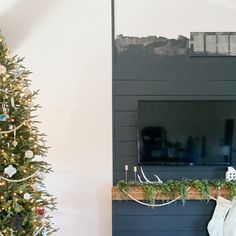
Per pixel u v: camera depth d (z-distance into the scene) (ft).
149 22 12.31
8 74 8.78
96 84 12.14
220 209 11.35
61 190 11.94
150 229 11.70
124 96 12.26
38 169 9.21
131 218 11.74
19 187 8.63
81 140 12.05
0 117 8.39
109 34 12.21
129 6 12.30
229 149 11.79
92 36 12.19
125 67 12.30
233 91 12.21
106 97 12.13
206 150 11.78
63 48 12.17
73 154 12.01
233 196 11.23
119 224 11.73
